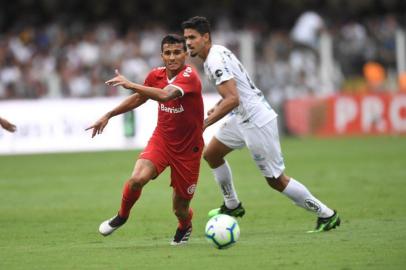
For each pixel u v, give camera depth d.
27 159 72.75
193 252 29.69
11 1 109.12
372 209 40.94
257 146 33.78
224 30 107.44
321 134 91.88
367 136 90.56
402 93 92.12
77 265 27.55
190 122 30.61
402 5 127.06
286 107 92.44
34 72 92.06
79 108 79.94
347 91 97.69
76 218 40.09
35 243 32.75
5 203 46.16
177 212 31.55
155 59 97.75
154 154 30.53
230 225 29.89
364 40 106.31
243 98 33.62
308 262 27.34
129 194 30.17
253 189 50.75
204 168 65.69
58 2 110.19
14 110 78.00
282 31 117.62
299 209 41.69
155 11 114.38
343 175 56.97
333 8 120.44
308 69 96.50
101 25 106.75
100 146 80.62
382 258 27.77
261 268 26.47
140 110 82.06
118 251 30.28
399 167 61.06
